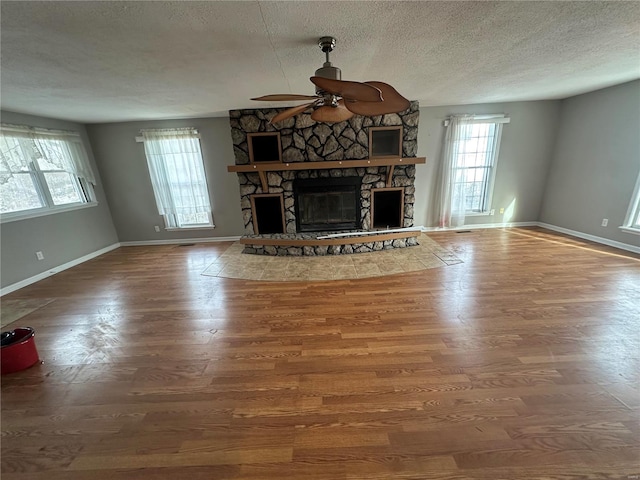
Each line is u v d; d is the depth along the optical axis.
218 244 5.22
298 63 2.35
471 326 2.36
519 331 2.26
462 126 4.84
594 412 1.53
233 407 1.67
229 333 2.42
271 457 1.38
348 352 2.11
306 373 1.92
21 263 3.62
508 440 1.41
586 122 4.36
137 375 1.96
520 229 5.25
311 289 3.21
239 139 4.37
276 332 2.40
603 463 1.28
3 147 3.50
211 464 1.36
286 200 4.61
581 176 4.52
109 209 5.20
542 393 1.67
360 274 3.56
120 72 2.38
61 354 2.21
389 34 1.89
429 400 1.66
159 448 1.45
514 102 4.81
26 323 2.70
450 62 2.52
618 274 3.19
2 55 1.94
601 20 1.81
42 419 1.64
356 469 1.30
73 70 2.28
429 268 3.63
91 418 1.64
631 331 2.21
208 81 2.75
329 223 4.76
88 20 1.57
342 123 4.30
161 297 3.16
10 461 1.41
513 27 1.87
